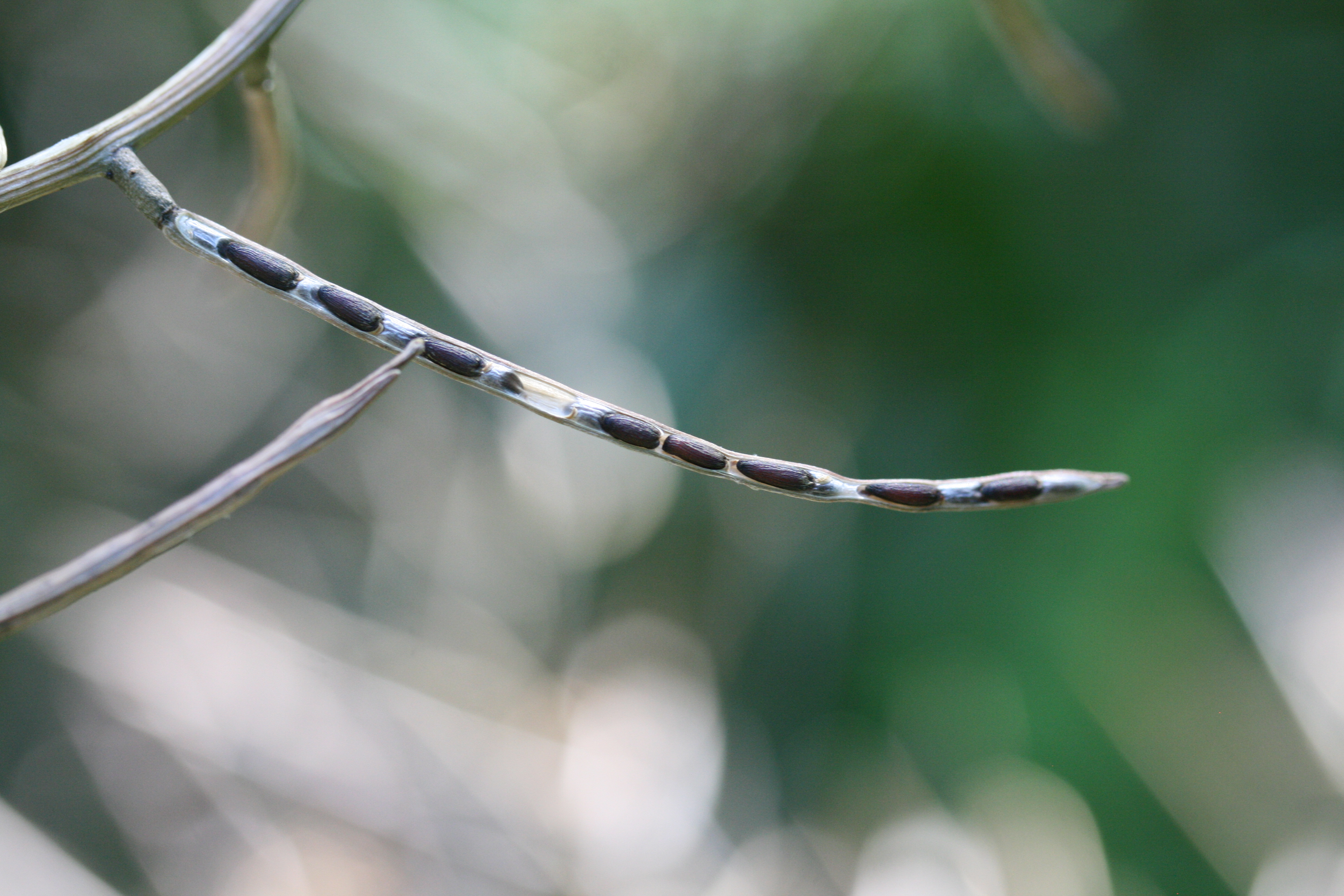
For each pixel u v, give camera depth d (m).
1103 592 0.45
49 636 0.51
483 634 0.68
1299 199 0.44
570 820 0.60
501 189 0.58
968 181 0.49
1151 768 0.46
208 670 0.55
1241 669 0.45
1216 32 0.44
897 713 0.53
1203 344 0.45
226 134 0.52
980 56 0.47
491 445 0.69
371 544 0.65
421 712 0.60
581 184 0.58
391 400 0.66
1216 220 0.45
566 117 0.56
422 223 0.57
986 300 0.50
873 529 0.54
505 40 0.55
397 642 0.63
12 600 0.19
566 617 0.72
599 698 0.68
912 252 0.52
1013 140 0.47
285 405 0.61
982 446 0.50
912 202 0.51
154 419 0.57
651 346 0.58
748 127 0.53
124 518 0.55
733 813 0.61
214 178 0.53
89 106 0.50
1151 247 0.46
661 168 0.56
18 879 0.43
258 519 0.62
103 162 0.20
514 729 0.64
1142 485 0.45
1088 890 0.47
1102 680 0.46
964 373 0.51
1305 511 0.44
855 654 0.55
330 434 0.20
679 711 0.67
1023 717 0.48
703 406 0.57
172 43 0.50
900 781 0.55
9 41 0.47
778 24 0.50
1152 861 0.46
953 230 0.50
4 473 0.51
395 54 0.53
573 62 0.54
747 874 0.59
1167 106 0.45
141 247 0.54
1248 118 0.44
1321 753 0.45
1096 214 0.47
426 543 0.67
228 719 0.54
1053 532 0.47
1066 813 0.48
